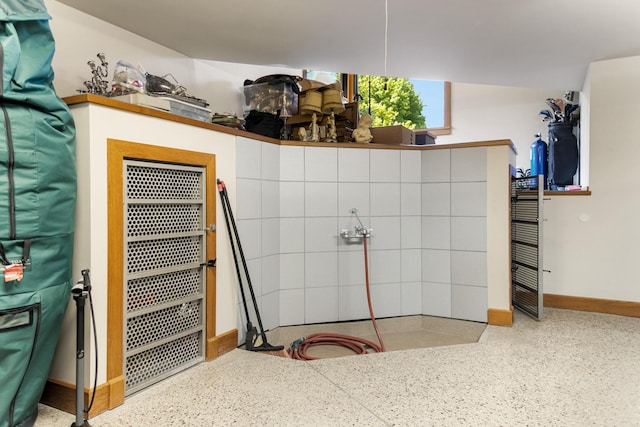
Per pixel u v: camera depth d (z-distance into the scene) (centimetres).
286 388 218
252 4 266
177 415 189
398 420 185
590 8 267
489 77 416
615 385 221
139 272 214
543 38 317
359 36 319
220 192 269
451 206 360
